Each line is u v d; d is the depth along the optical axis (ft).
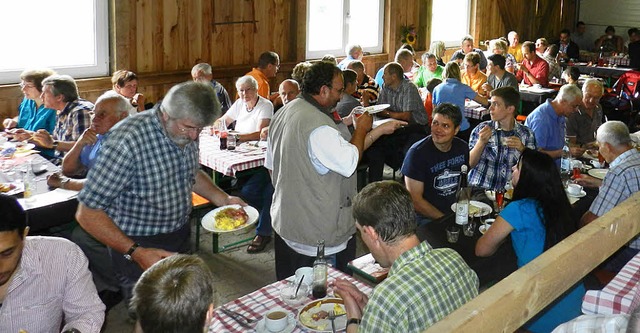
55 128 14.85
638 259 6.61
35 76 15.67
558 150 14.71
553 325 8.39
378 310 5.67
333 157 8.80
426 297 5.68
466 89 20.44
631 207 5.30
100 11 19.49
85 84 19.16
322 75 9.05
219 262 14.37
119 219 8.20
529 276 3.97
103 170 7.71
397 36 29.89
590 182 12.87
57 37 18.95
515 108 13.07
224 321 7.11
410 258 6.02
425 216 11.66
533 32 39.14
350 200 9.59
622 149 11.19
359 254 15.11
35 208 10.73
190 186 8.66
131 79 17.02
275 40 24.72
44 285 5.98
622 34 42.19
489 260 9.12
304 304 7.45
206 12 22.15
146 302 4.48
